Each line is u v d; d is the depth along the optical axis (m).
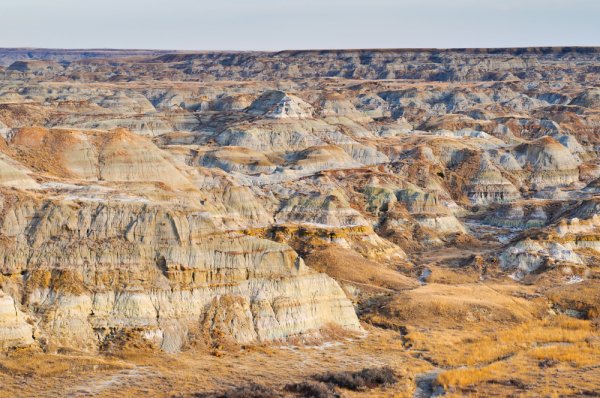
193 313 110.50
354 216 192.50
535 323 130.88
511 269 167.25
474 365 104.44
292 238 176.00
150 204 118.38
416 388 94.69
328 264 158.62
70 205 116.44
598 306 139.50
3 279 106.75
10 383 91.06
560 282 157.25
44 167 153.75
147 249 113.19
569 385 89.31
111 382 92.94
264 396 86.19
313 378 95.62
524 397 85.06
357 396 89.31
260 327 112.81
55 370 95.19
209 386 92.62
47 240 112.25
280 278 117.50
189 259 113.75
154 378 94.69
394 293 147.25
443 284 156.12
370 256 176.75
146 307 107.75
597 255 172.62
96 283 108.94
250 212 189.25
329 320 119.62
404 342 118.56
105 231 114.31
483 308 134.38
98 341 104.25
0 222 113.12
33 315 104.25
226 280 114.75
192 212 119.38
